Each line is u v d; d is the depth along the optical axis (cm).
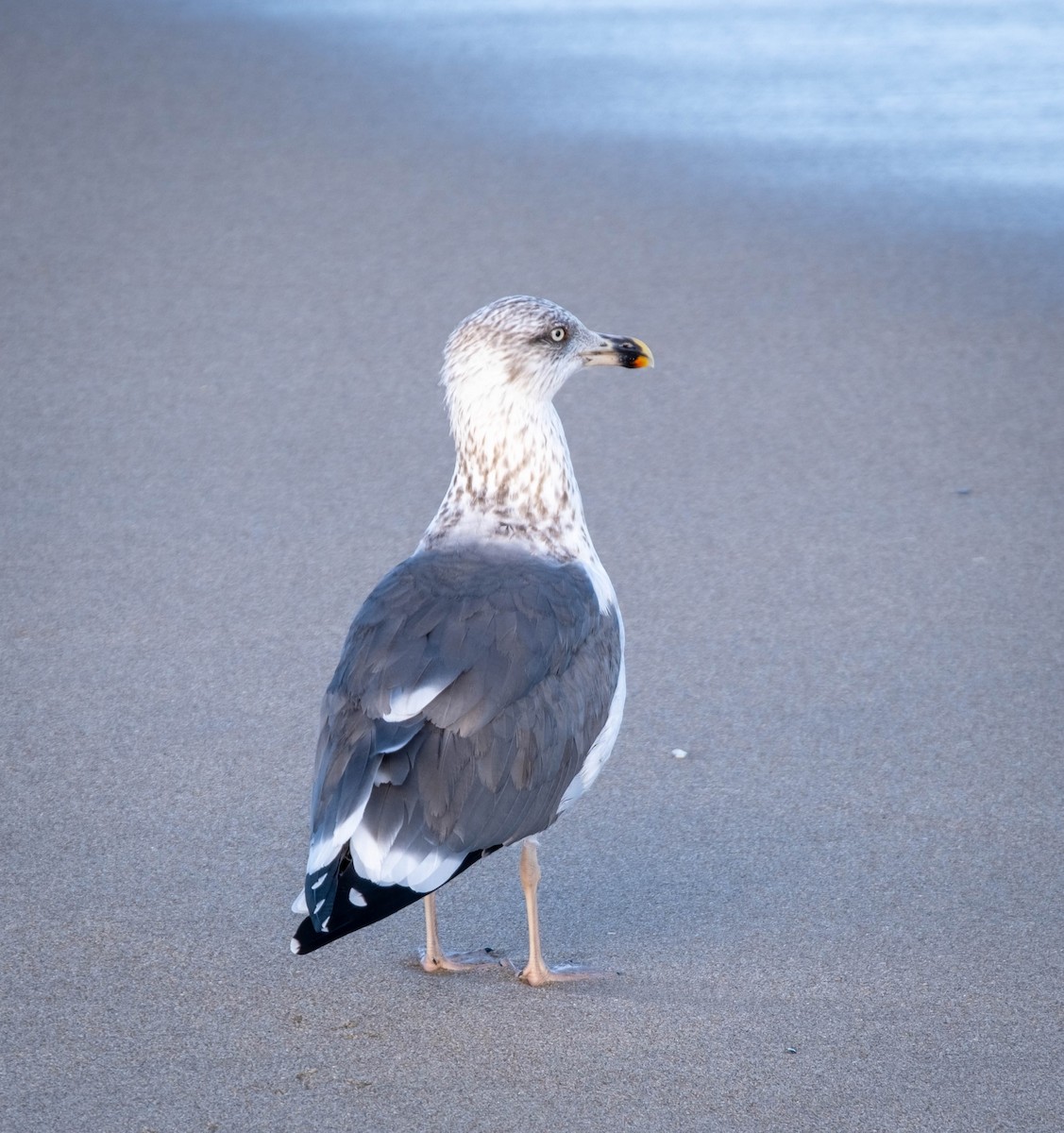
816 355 1639
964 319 1728
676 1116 706
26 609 1176
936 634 1150
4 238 1967
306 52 2842
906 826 934
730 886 885
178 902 858
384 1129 696
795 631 1157
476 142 2341
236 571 1234
